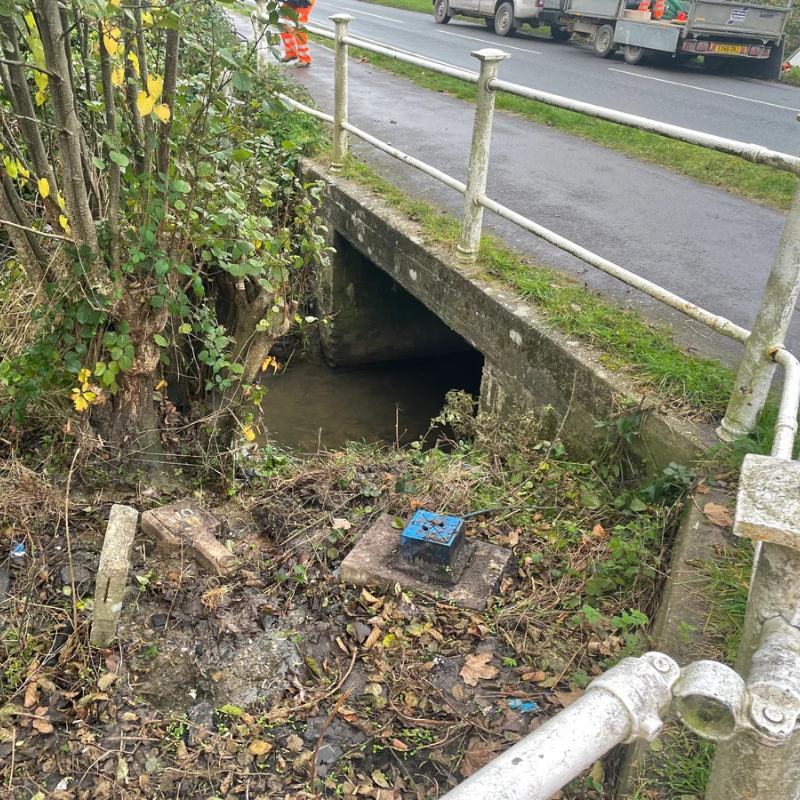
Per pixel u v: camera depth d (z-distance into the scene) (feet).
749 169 24.66
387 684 8.93
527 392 13.69
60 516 11.10
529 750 3.21
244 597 10.11
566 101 12.55
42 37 9.27
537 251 16.99
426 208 18.83
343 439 20.20
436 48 49.11
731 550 8.81
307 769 8.05
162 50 13.05
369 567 10.30
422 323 24.47
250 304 12.50
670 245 18.04
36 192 12.20
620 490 11.66
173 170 11.27
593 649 8.99
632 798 6.42
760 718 3.39
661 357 12.25
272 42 11.36
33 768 8.04
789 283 9.64
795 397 9.02
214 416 12.27
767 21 45.14
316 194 18.40
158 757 8.19
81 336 10.98
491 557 10.57
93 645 9.25
